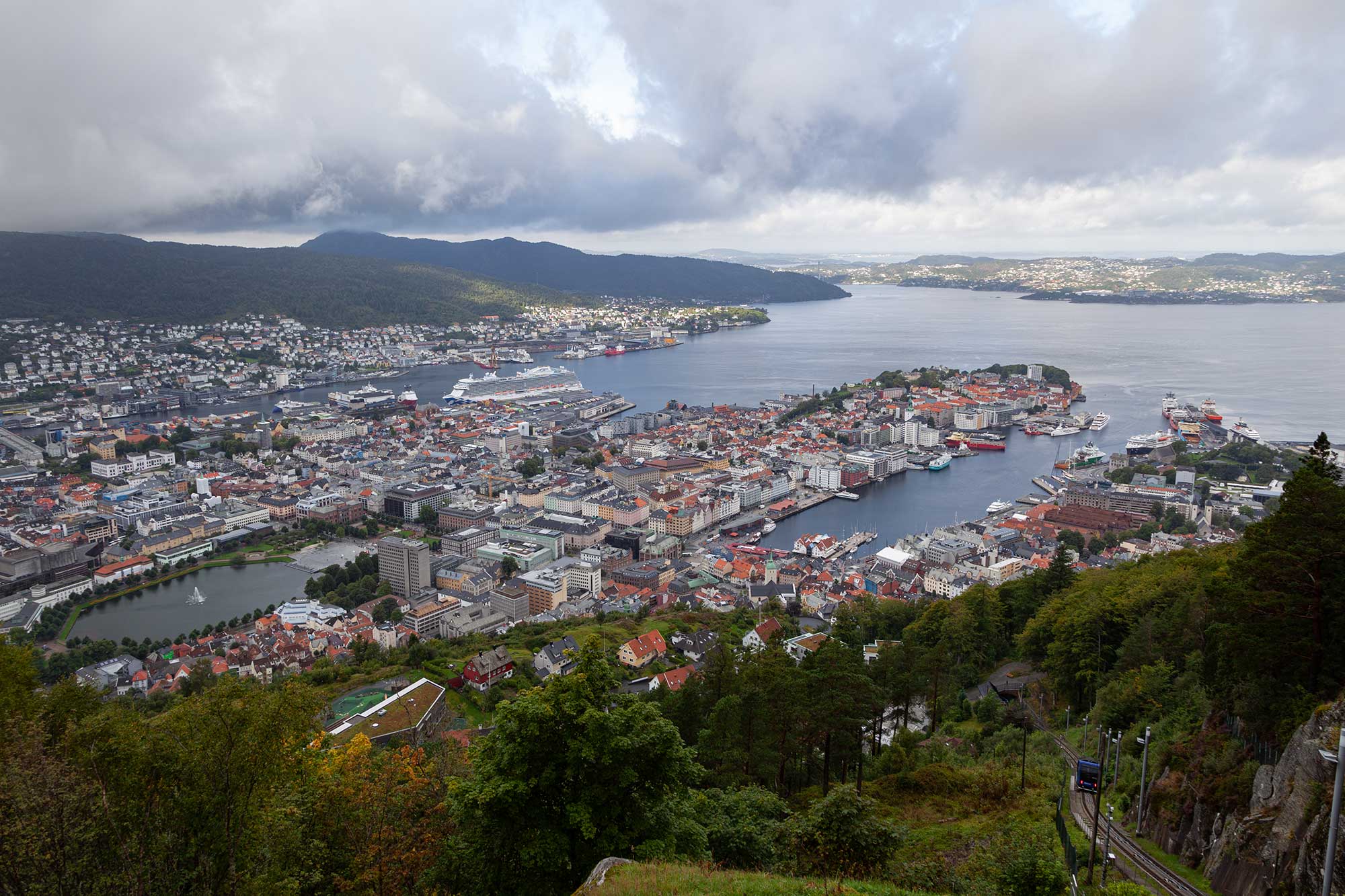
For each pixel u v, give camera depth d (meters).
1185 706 130.38
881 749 156.12
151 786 74.44
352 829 87.38
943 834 107.44
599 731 75.81
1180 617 161.00
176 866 71.50
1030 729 163.50
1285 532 98.00
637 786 80.56
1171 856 94.94
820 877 76.06
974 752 156.75
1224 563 170.50
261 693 81.25
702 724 139.50
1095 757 135.00
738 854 88.62
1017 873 81.50
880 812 118.44
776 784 127.44
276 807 79.31
